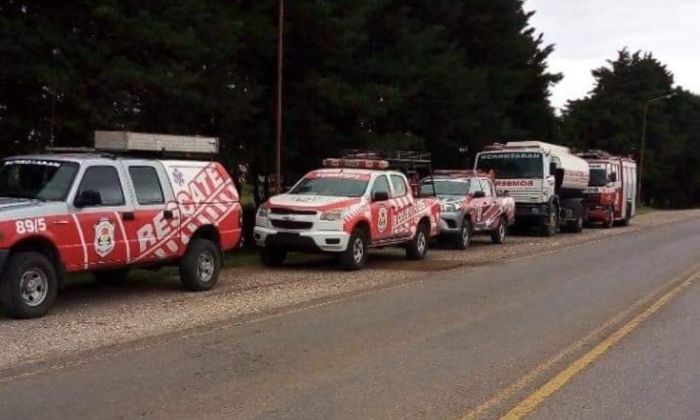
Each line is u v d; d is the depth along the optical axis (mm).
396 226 16812
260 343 8391
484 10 33062
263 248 15773
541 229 27344
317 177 16516
